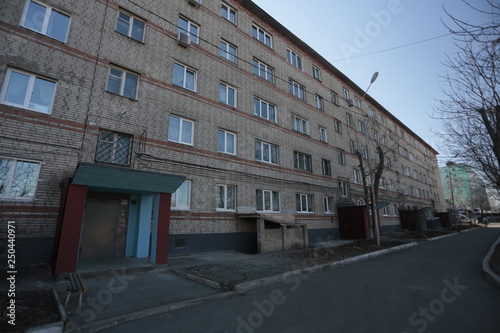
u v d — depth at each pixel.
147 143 10.39
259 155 15.14
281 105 17.34
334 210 19.53
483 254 11.84
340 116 23.30
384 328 4.02
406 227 28.75
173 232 10.55
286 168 16.39
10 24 8.08
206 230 11.52
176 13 12.66
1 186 7.35
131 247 9.48
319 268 8.63
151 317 4.67
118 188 8.08
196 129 12.12
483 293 5.84
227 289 6.27
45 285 6.01
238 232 12.70
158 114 10.95
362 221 18.53
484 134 7.41
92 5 9.93
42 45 8.55
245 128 14.40
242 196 13.31
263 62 16.98
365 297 5.62
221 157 12.80
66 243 6.72
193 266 8.48
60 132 8.43
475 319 4.34
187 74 12.67
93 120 9.18
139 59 10.85
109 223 9.18
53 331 3.92
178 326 4.26
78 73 9.12
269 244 12.59
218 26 14.56
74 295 5.57
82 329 4.08
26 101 8.06
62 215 7.18
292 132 17.62
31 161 7.89
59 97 8.59
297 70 19.66
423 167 41.44
